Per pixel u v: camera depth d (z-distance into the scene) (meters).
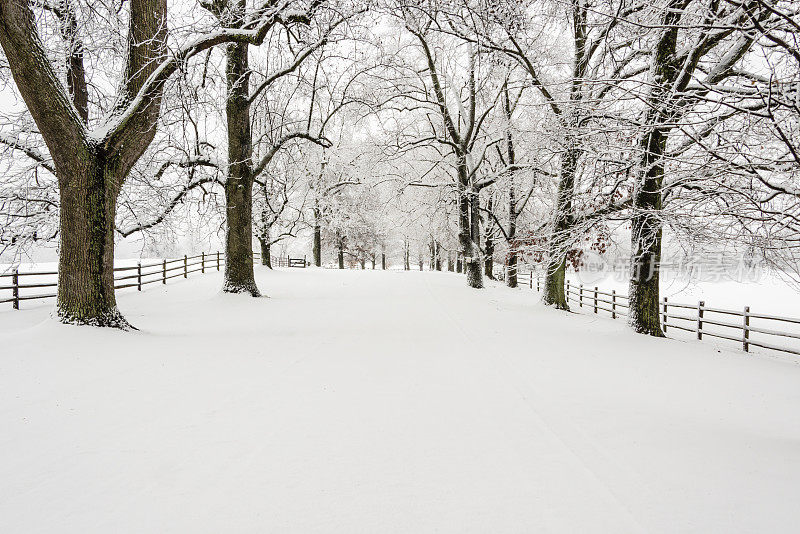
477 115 24.67
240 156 14.98
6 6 6.98
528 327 10.98
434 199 27.97
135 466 3.54
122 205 15.53
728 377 6.68
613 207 10.40
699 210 7.87
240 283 15.15
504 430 4.38
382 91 20.64
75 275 8.09
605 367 7.11
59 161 7.93
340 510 2.97
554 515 2.93
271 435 4.18
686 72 7.75
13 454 3.71
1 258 12.99
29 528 2.74
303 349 7.87
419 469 3.56
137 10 8.68
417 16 13.09
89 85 12.37
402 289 20.39
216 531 2.72
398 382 5.97
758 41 5.32
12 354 6.47
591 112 8.38
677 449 4.00
